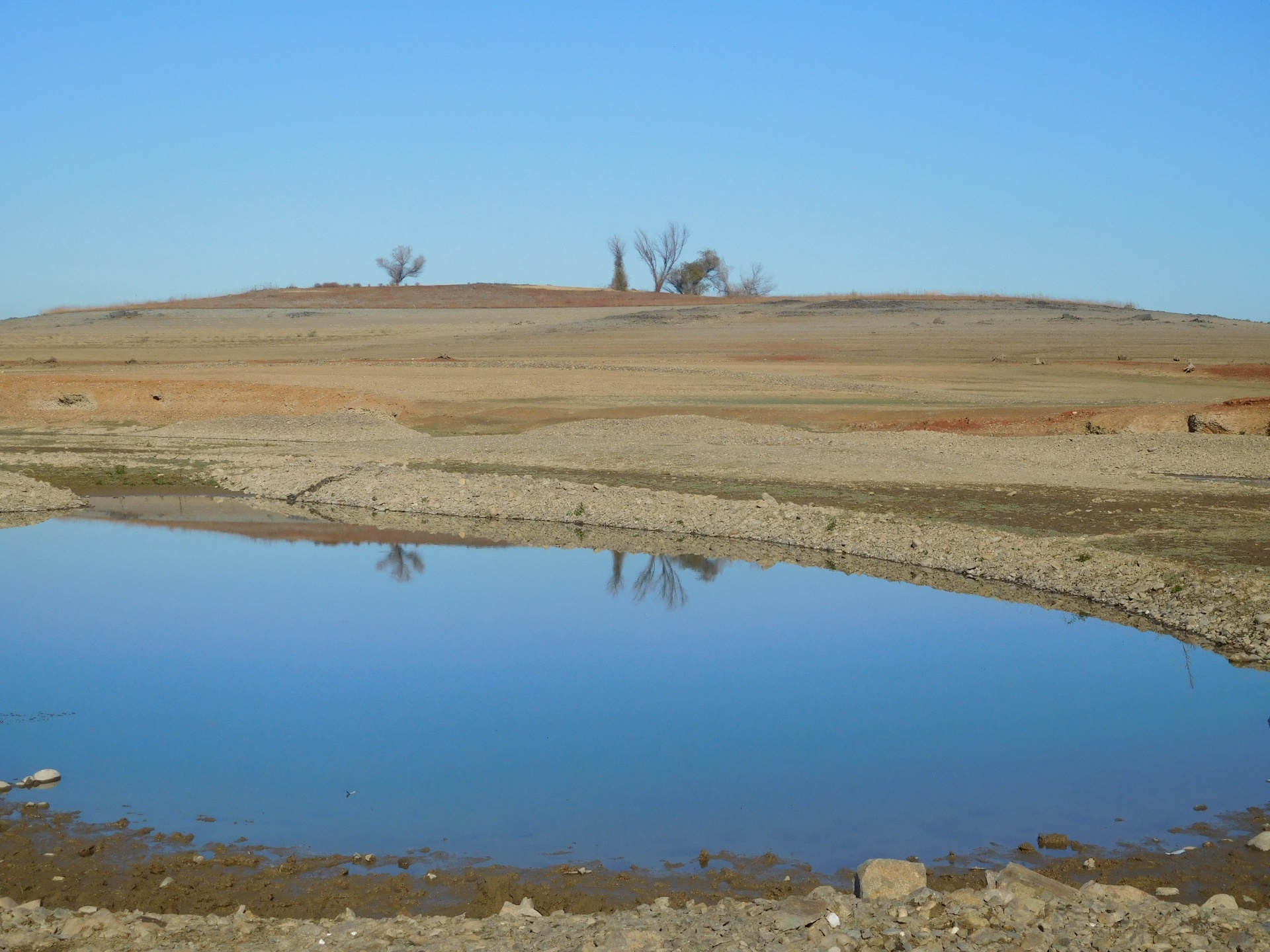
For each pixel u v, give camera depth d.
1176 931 6.52
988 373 61.00
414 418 42.78
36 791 9.94
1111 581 17.69
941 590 18.66
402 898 7.84
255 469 31.70
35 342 86.56
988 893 7.04
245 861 8.47
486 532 24.56
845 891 7.82
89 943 6.79
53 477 31.64
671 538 23.67
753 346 80.62
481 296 138.50
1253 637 14.55
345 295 138.75
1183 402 44.38
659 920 6.96
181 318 111.88
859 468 28.84
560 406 44.69
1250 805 9.41
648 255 157.38
